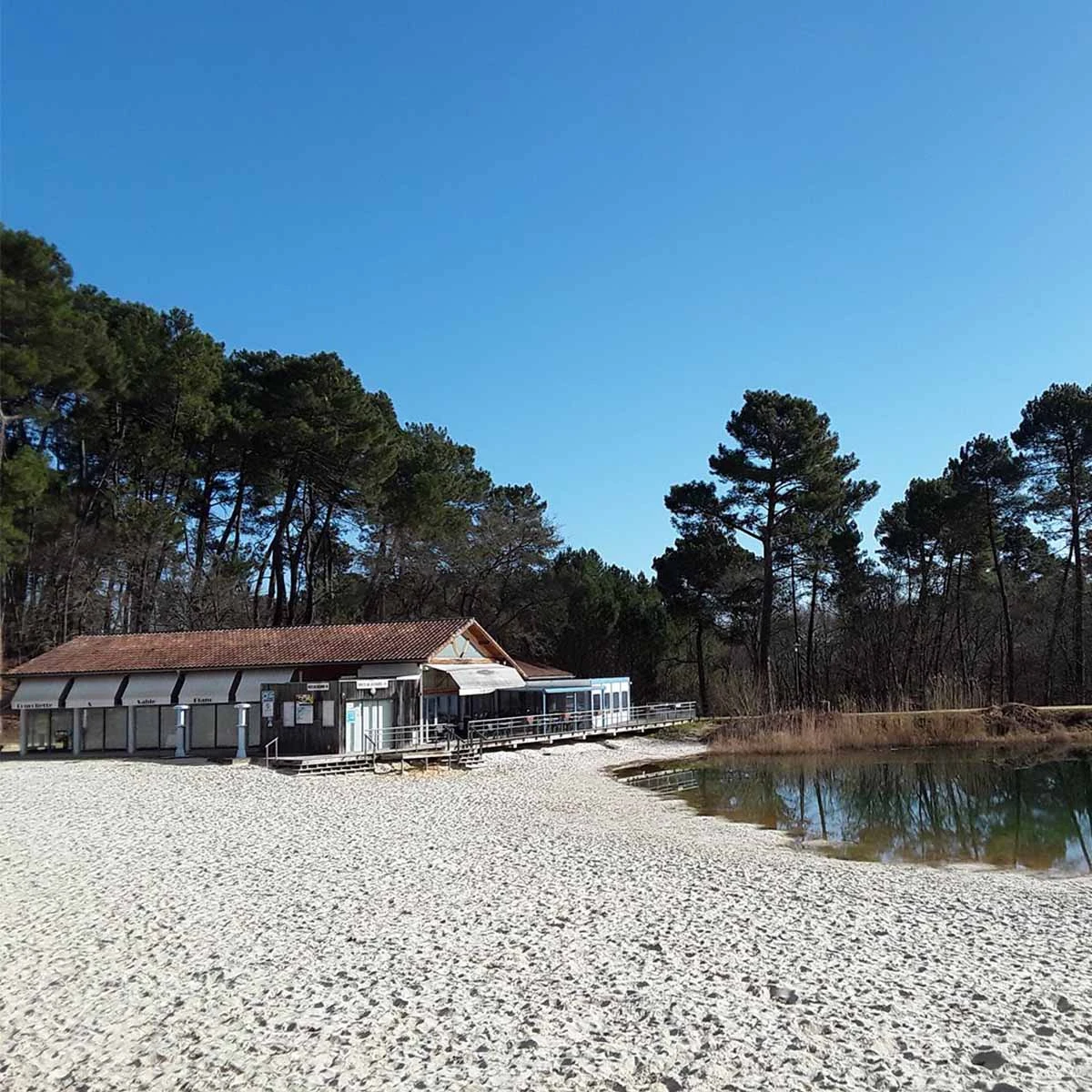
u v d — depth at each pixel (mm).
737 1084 8469
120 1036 9898
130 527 47812
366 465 53500
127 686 38750
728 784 37125
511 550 64000
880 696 64750
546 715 49469
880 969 12000
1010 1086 8305
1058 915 15500
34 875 18062
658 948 13039
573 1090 8414
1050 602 62750
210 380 49719
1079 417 54094
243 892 16734
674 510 62344
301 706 37125
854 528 62656
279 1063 9133
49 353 40438
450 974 11891
